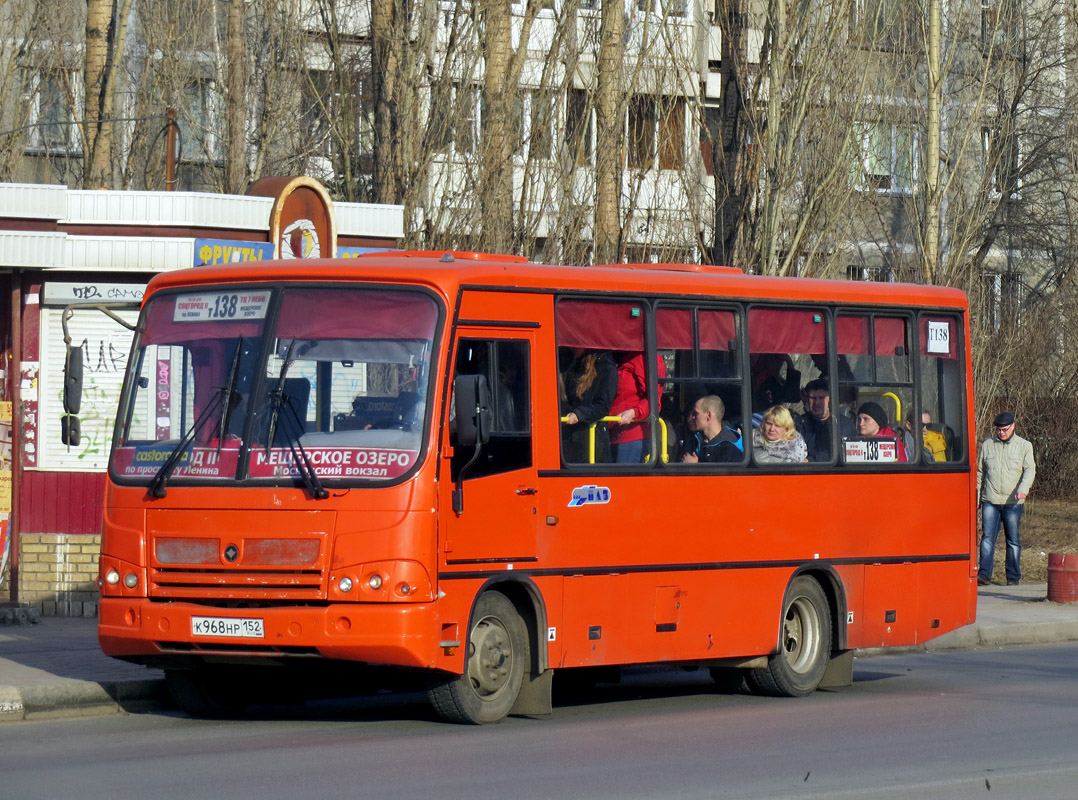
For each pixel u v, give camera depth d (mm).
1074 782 19594
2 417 33031
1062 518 64750
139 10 67188
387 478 22125
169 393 23703
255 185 37438
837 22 50000
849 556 28938
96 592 34688
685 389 26531
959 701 27422
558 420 24344
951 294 31297
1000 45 75188
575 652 24406
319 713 25234
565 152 51188
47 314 34750
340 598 21891
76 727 23188
